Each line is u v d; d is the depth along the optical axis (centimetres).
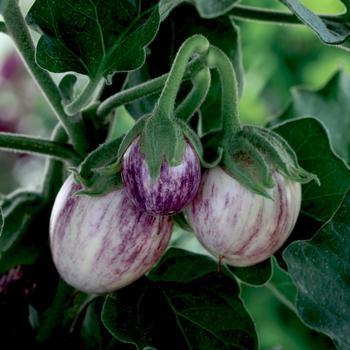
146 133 62
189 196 63
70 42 66
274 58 158
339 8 150
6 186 208
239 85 80
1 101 207
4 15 66
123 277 65
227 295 71
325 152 73
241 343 70
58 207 66
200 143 64
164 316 70
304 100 93
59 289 74
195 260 73
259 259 66
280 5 151
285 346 110
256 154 64
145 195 62
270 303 116
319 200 72
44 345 74
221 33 79
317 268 67
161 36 78
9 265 73
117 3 65
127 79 74
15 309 74
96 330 74
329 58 160
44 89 68
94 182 64
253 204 64
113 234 64
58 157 70
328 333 66
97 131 71
